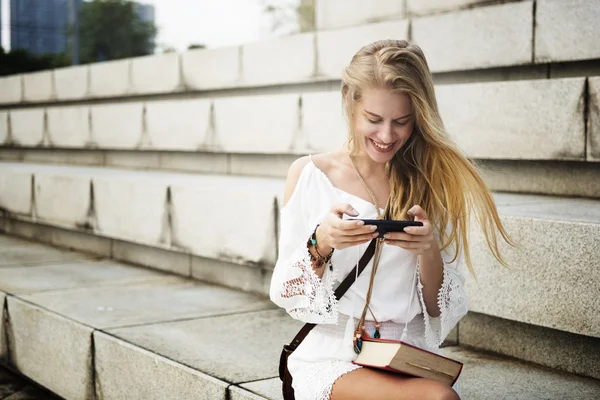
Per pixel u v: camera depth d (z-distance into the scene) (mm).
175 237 5320
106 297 4695
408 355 2094
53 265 5957
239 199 4734
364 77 2158
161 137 7402
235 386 2973
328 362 2229
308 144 5805
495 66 4840
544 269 3125
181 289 4988
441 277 2266
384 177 2357
